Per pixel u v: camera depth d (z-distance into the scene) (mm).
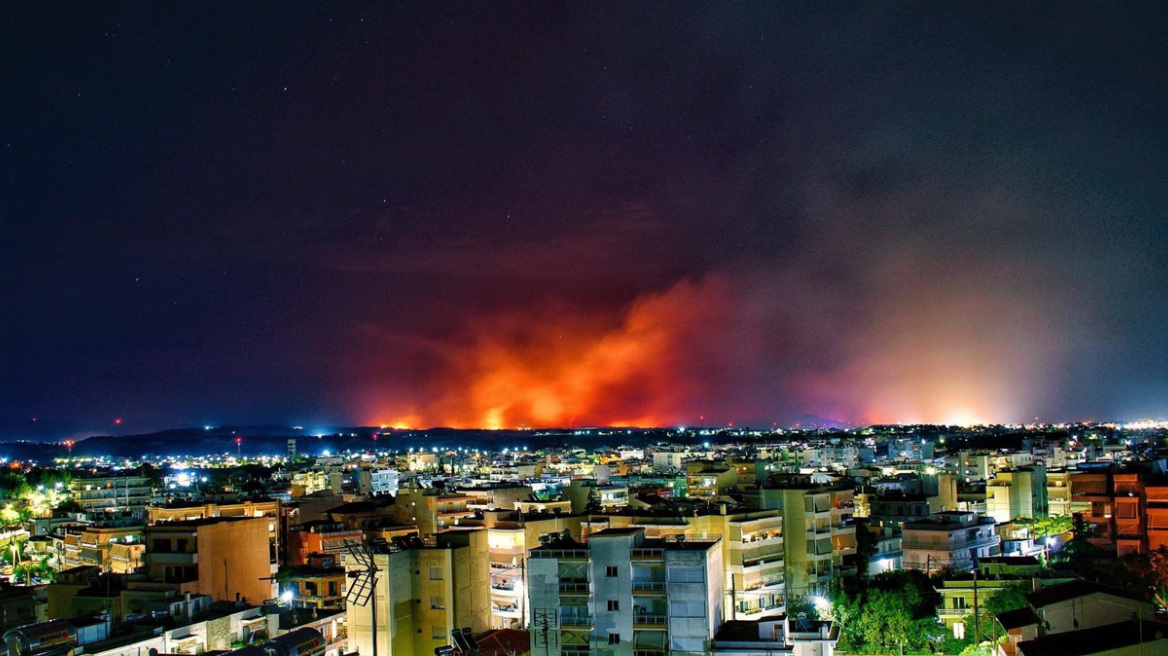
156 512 173625
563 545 98250
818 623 93688
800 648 90125
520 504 173500
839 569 139125
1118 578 112625
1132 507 130000
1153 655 75562
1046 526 173375
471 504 187750
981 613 112750
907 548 153750
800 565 136625
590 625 93688
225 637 97312
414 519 181375
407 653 112125
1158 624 79688
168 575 127062
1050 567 132625
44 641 81875
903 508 182000
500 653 105188
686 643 90625
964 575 127812
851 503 146875
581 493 197500
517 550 122750
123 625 92375
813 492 138000
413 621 114312
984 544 156875
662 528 125750
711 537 116438
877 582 129750
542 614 95250
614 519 131625
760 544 126938
